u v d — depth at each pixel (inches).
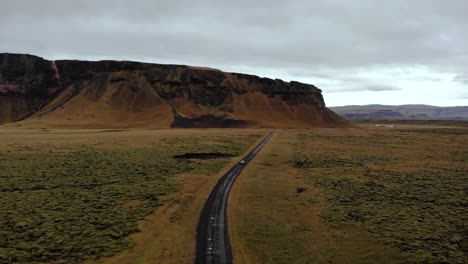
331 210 1926.7
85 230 1537.9
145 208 1913.1
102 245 1387.8
